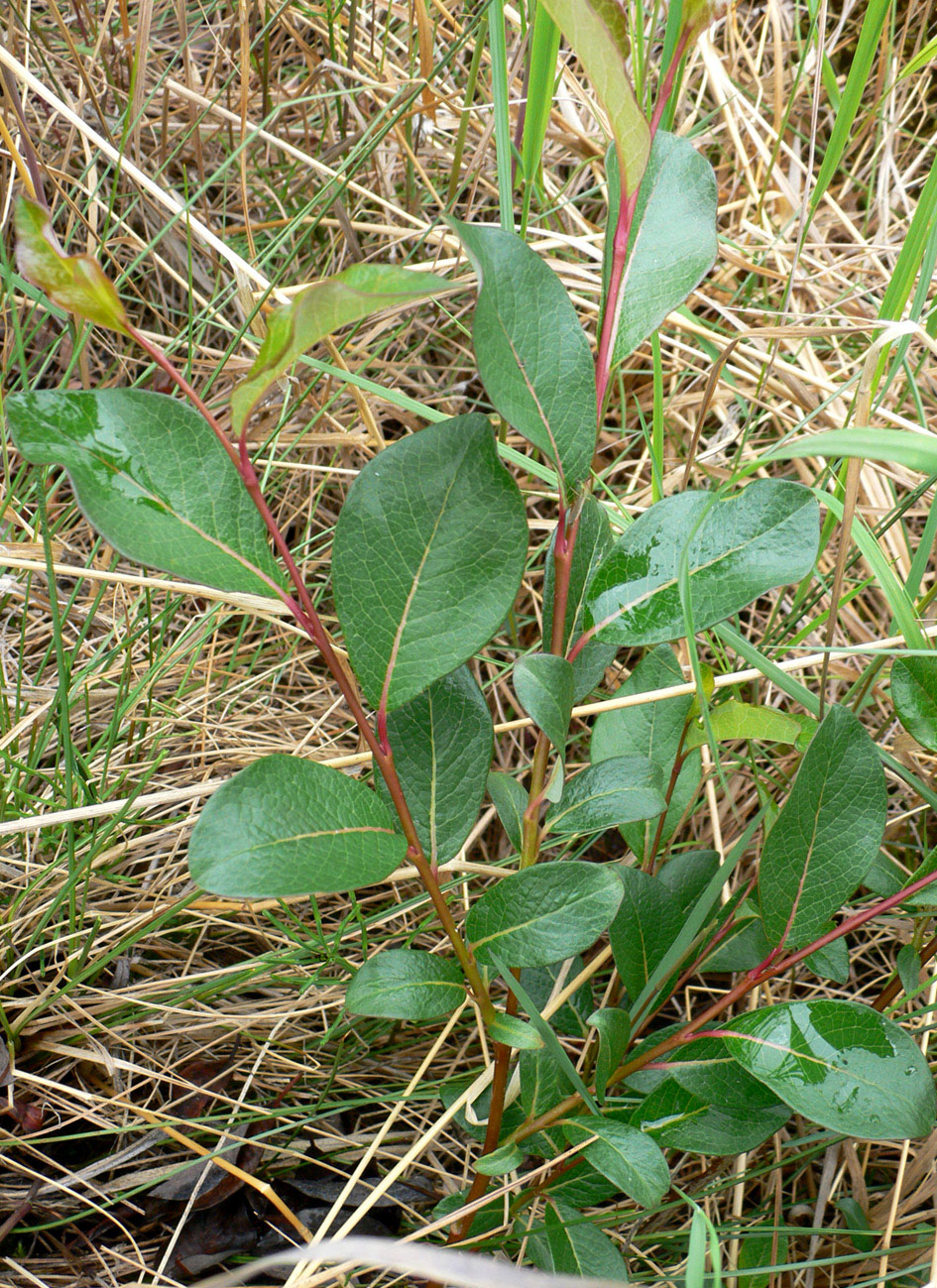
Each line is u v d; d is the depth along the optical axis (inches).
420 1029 18.0
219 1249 15.9
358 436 21.6
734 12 27.5
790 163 28.1
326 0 23.1
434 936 18.7
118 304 10.7
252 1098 17.3
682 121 26.4
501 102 16.2
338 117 24.3
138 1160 16.3
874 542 14.6
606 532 13.3
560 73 24.5
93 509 10.9
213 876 10.7
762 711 14.6
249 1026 17.8
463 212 25.6
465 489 11.6
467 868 17.3
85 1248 15.9
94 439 11.0
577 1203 13.8
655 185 12.4
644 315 12.1
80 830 18.3
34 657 20.9
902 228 27.2
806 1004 12.7
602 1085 13.3
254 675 22.2
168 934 18.6
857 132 27.7
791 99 22.6
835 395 18.9
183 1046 17.7
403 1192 16.6
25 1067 17.1
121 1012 17.5
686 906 15.0
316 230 25.4
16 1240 16.0
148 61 25.0
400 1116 17.1
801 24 30.2
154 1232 16.2
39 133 23.1
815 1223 15.8
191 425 11.3
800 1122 17.0
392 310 23.1
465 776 12.7
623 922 13.9
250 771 11.1
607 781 12.9
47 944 17.0
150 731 20.2
